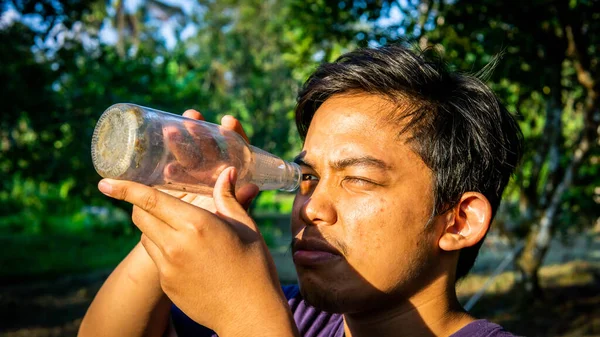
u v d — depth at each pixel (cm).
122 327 48
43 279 332
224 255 34
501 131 46
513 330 205
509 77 174
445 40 159
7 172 248
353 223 41
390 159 42
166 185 41
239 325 34
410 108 43
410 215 42
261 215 711
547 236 232
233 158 45
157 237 35
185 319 53
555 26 177
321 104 47
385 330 44
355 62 45
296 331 35
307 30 193
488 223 44
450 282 45
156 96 278
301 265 42
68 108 229
